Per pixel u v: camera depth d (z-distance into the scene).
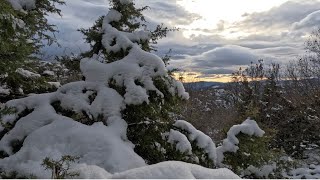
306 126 25.94
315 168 20.67
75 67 9.88
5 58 7.29
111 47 8.70
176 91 8.52
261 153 11.00
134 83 7.76
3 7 6.21
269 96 27.62
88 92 7.79
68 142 6.29
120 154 6.16
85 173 3.79
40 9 9.16
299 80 36.19
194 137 8.50
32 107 7.58
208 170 3.56
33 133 6.50
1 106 7.74
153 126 8.47
